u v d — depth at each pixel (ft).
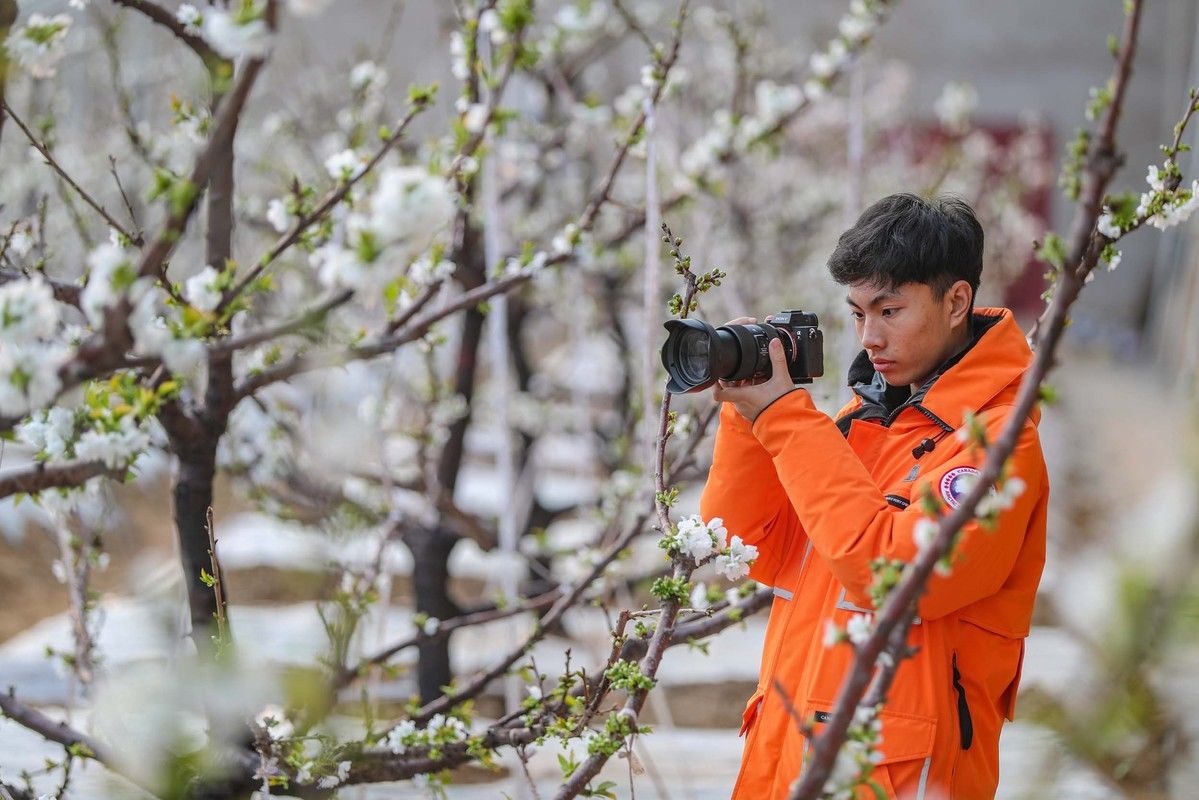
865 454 9.54
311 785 11.49
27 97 26.66
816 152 35.50
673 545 9.38
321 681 9.41
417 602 22.33
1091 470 22.39
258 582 25.77
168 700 8.18
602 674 10.59
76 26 30.12
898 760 8.55
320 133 26.63
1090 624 6.96
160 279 10.15
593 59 27.43
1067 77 66.49
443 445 22.98
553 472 35.83
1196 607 6.18
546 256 13.19
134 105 29.48
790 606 9.52
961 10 66.69
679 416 14.47
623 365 27.91
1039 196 57.88
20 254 12.66
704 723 22.03
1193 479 6.79
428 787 12.02
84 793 15.40
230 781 11.03
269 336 8.14
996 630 9.04
